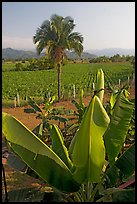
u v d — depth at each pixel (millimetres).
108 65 83875
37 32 23781
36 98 26422
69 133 9234
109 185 3754
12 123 3256
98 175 3549
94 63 98375
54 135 4312
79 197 4012
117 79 40594
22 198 3471
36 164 3541
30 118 16875
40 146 3166
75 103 8828
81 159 3469
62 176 3564
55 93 30344
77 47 24047
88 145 3389
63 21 23406
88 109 3277
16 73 60000
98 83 5035
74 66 83062
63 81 44938
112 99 5520
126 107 4254
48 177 3545
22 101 23047
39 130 7203
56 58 23922
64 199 3762
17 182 7430
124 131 4086
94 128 3273
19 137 3168
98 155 3418
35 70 68062
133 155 3789
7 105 21828
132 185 4012
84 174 3555
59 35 23438
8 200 3479
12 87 37531
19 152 3570
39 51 24141
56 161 3285
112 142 4051
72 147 4145
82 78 50062
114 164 3846
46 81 45688
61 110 10617
